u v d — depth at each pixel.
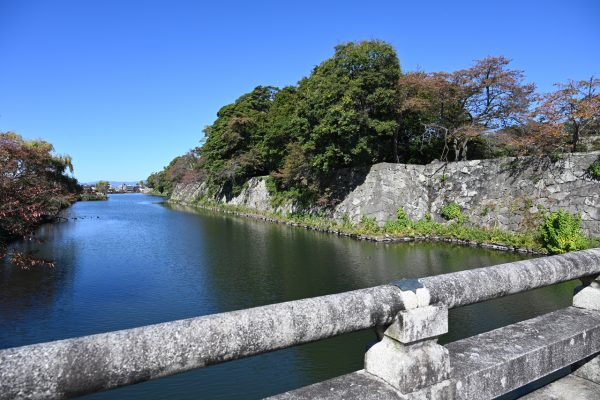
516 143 16.00
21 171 11.07
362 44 18.84
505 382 2.08
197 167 49.22
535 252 13.64
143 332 1.35
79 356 1.24
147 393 5.66
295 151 23.33
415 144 22.27
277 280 11.37
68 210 39.81
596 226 12.98
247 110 35.06
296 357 6.67
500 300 8.97
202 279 11.65
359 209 20.12
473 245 15.81
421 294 1.83
